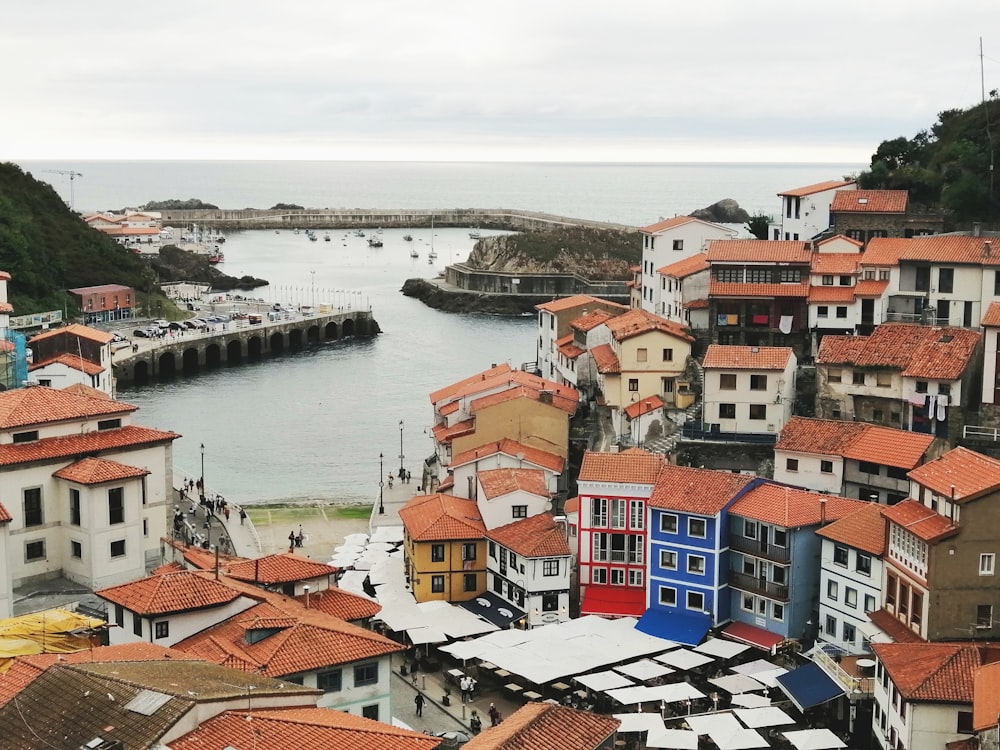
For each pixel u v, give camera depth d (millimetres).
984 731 62344
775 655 90812
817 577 95000
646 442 128250
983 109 173500
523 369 190750
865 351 118438
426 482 146000
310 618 74562
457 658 94688
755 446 117188
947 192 156875
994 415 113438
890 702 72562
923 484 84500
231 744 48625
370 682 71188
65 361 160500
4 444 98250
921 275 131875
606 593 102062
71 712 50688
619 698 79562
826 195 168625
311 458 174000
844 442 107562
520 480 110750
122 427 107312
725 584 97125
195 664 60375
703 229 180625
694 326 146625
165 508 108500
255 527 132500
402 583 108125
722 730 74000
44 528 98812
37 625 75750
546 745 55812
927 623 79375
